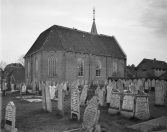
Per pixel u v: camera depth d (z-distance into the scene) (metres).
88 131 6.17
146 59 59.50
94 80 34.94
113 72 39.34
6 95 19.95
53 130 6.94
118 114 9.53
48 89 10.24
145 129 6.73
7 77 52.00
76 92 8.52
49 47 30.69
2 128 7.32
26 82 38.50
